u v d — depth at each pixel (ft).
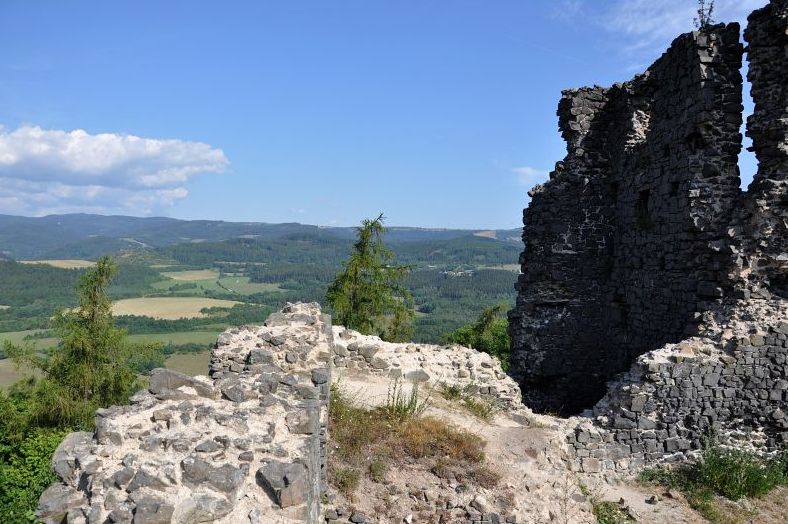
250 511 16.29
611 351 58.49
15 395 77.20
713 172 45.44
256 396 23.21
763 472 38.88
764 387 40.70
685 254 46.55
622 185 57.47
